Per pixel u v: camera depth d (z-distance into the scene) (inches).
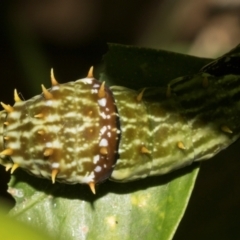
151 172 5.7
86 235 5.8
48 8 8.4
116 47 6.0
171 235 5.7
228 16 8.3
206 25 8.2
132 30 8.4
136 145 5.7
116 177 5.7
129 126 5.7
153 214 5.8
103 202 5.9
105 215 5.8
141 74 5.9
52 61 8.2
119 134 5.6
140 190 5.8
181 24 8.2
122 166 5.7
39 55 7.1
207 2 8.3
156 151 5.7
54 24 8.4
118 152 5.6
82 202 5.9
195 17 8.2
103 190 5.9
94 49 8.3
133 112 5.7
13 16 8.1
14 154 5.6
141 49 5.9
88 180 5.6
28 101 5.6
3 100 7.5
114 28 8.4
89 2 8.5
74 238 5.8
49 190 5.9
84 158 5.6
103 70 6.0
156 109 5.7
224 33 8.2
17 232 2.6
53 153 5.5
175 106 5.8
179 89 5.8
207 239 6.5
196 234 6.6
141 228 5.8
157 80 5.9
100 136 5.6
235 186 6.7
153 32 8.2
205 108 5.8
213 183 6.7
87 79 5.7
